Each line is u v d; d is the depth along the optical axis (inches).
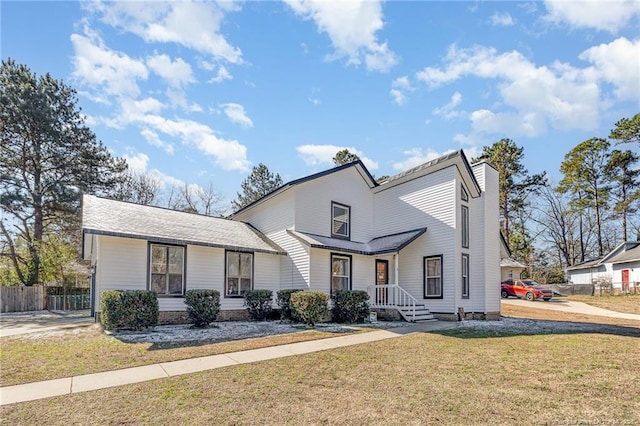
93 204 540.1
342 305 553.6
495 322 559.8
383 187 730.8
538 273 1641.2
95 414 181.0
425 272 632.4
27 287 839.1
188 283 524.7
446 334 423.8
